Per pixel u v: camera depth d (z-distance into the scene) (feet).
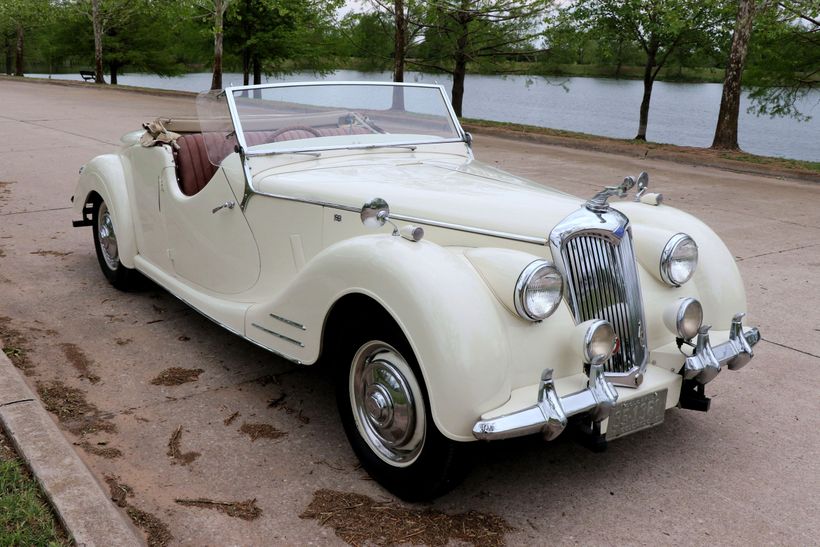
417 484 9.20
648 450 10.98
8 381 11.51
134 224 16.20
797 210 28.68
